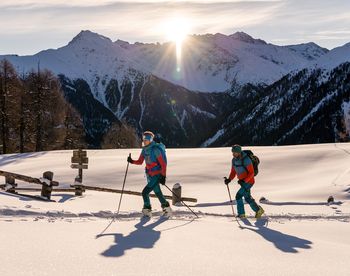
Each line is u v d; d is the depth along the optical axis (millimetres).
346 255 6055
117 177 22297
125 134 77250
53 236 6035
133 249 5527
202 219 9562
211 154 30219
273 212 12000
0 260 4422
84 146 67250
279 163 24906
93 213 8953
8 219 7340
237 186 20016
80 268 4332
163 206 9586
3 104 55281
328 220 10664
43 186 12148
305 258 5676
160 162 9430
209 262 5008
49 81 65938
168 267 4637
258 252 5930
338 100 193625
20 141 57375
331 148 28859
